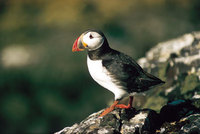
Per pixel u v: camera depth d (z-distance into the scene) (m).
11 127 13.80
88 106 13.73
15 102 14.20
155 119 6.00
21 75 14.69
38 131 13.62
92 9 18.86
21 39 16.83
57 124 13.70
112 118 5.72
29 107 14.13
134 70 5.86
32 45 16.14
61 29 17.11
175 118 6.09
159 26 17.69
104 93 13.90
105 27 17.42
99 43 5.84
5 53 15.82
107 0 19.45
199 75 8.51
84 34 5.97
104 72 5.83
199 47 9.99
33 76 14.67
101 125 5.62
